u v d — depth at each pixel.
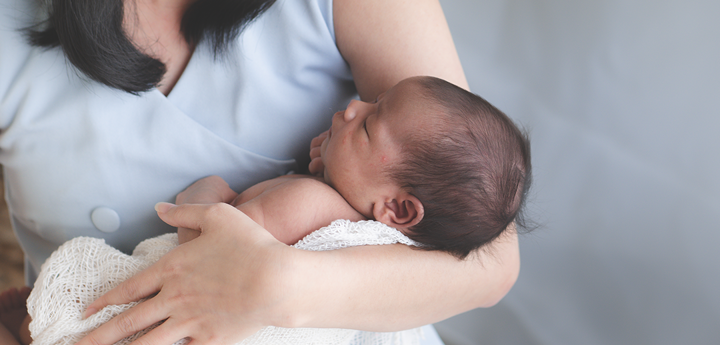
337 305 0.57
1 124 0.74
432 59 0.77
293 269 0.53
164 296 0.57
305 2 0.73
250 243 0.55
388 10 0.74
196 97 0.75
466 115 0.70
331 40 0.76
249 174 0.81
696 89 1.06
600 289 1.29
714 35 1.02
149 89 0.71
